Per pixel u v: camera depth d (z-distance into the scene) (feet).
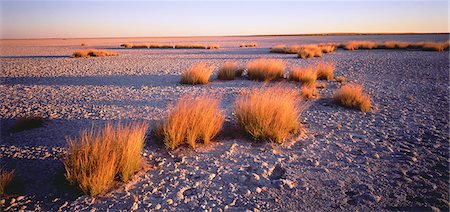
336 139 17.04
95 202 10.77
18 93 31.60
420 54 75.00
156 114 22.63
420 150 15.33
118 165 12.57
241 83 36.68
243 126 17.48
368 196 11.06
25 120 19.53
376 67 51.42
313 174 12.87
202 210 10.32
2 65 60.75
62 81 39.50
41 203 10.73
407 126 19.35
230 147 15.74
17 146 16.08
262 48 117.91
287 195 11.28
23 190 11.62
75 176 11.58
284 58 70.85
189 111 16.90
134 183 12.12
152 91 32.04
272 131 16.60
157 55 87.10
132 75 44.78
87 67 56.08
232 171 13.14
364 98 25.04
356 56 73.36
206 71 37.93
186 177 12.64
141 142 14.65
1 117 22.26
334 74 44.42
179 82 37.76
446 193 11.23
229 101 26.78
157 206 10.51
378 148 15.65
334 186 11.87
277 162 13.99
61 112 23.53
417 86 33.81
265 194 11.36
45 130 18.93
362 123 20.12
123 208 10.41
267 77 38.45
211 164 13.83
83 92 31.86
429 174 12.71
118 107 25.02
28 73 48.03
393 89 32.35
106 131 14.52
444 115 21.91
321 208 10.46
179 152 15.14
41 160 14.26
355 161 14.08
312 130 18.66
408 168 13.30
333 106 24.89
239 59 69.97
